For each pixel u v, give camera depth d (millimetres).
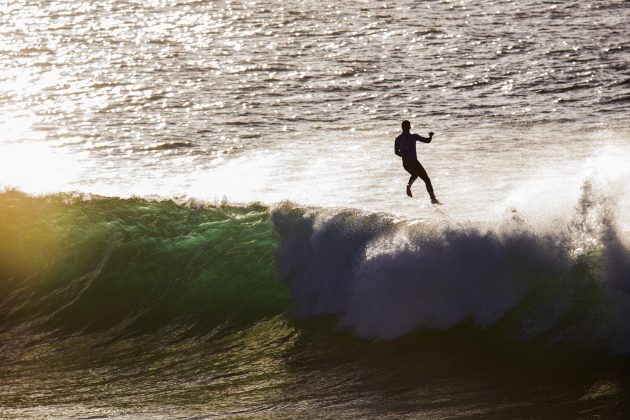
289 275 62969
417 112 116875
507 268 57250
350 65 144500
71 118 118750
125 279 66812
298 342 58812
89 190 86375
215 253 66375
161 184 87812
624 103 118438
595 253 56750
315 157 95062
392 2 199750
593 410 47375
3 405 52500
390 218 61781
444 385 51938
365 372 54594
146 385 54844
